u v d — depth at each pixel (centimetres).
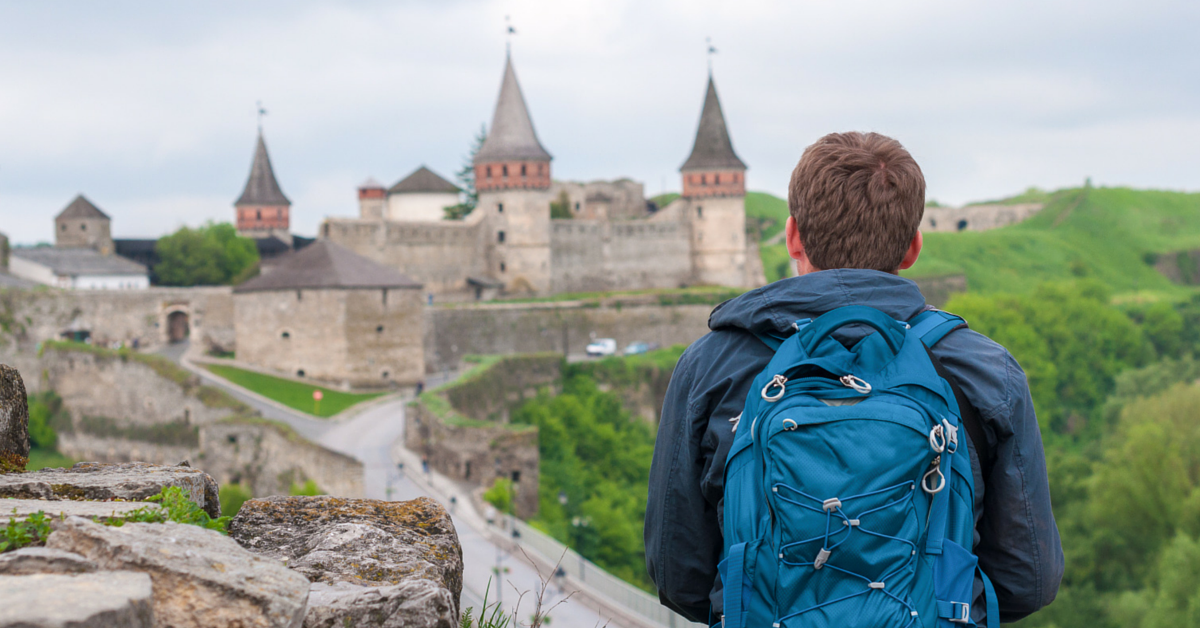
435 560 456
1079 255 19775
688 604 342
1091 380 10931
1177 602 3947
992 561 313
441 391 6606
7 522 347
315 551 436
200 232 10956
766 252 17700
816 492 280
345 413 6762
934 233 19788
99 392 7156
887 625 271
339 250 8069
